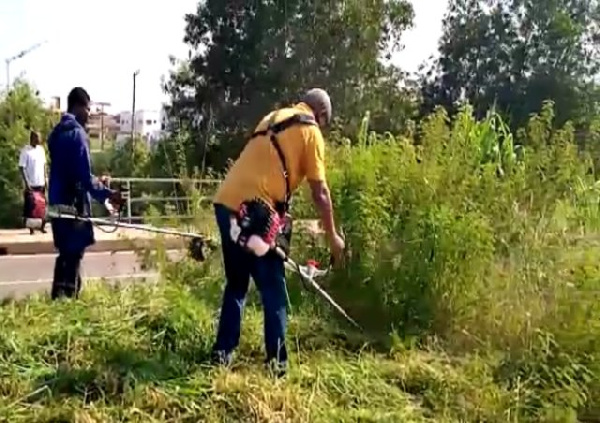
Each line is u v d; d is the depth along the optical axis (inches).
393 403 169.9
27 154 508.4
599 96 1729.8
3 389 154.1
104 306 206.7
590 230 242.4
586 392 184.7
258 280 175.5
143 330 188.9
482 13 1866.4
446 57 1903.3
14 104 695.1
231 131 1299.2
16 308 205.0
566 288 207.0
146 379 161.6
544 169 244.7
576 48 1772.9
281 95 1285.7
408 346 206.2
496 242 229.5
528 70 1798.7
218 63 1320.1
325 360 189.5
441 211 225.8
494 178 242.1
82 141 225.5
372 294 229.5
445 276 221.6
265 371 174.2
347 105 1294.3
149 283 243.8
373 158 255.8
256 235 168.6
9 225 622.8
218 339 180.9
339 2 1314.0
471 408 171.6
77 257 227.8
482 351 205.9
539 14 1784.0
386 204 239.8
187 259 264.5
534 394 180.2
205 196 313.7
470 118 271.7
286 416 152.7
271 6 1302.9
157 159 714.8
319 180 172.6
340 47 1315.2
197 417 149.6
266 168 171.2
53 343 176.9
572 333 198.7
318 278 239.8
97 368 164.6
